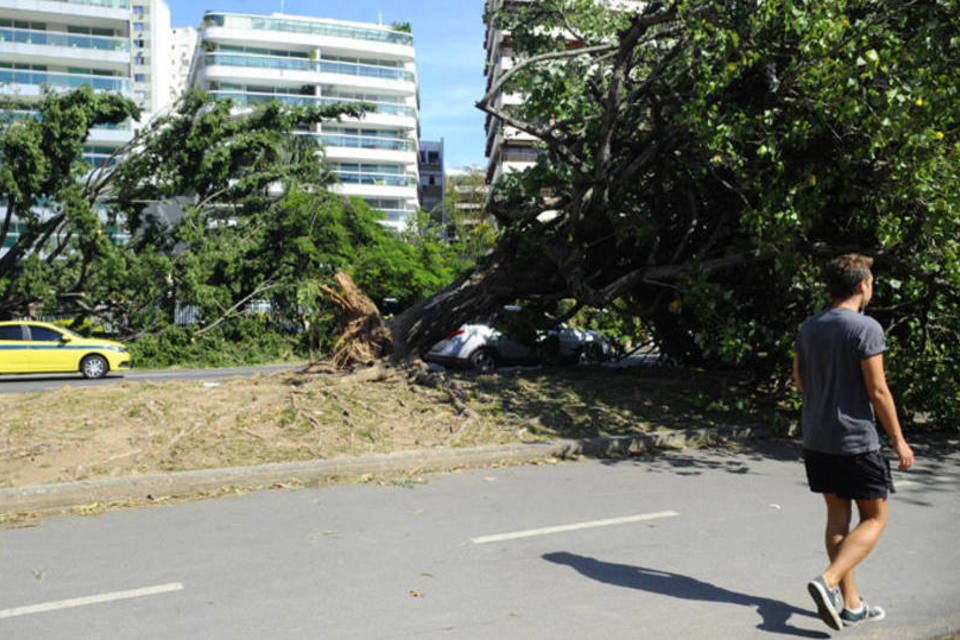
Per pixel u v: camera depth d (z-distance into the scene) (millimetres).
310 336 24359
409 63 84000
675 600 4598
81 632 4133
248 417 9172
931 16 8789
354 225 27094
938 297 10008
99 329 24984
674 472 8156
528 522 6238
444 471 8125
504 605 4508
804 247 10102
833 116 9172
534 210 12734
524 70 11750
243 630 4152
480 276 13352
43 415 9312
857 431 4043
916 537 5898
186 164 25016
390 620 4285
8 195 23781
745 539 5816
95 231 22922
